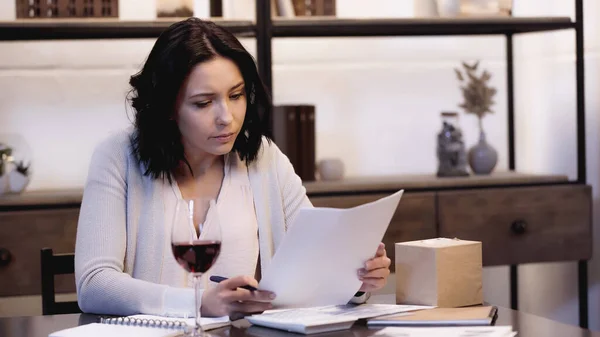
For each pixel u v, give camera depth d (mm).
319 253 1525
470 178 3396
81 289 1794
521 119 3887
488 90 3625
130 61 3553
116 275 1761
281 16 3242
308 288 1583
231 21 3135
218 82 1843
